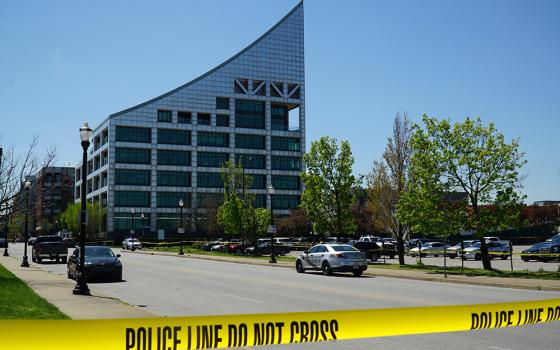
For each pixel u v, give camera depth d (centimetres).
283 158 12325
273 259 3881
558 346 902
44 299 1493
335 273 2898
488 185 2769
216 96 11831
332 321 716
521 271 2723
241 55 12194
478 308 848
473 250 4497
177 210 11212
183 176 11412
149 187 11038
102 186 11475
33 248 4141
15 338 571
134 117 11069
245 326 671
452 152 2825
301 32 12950
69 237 9888
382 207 3838
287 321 695
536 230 8950
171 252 6331
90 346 580
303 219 9306
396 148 3778
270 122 12288
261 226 6028
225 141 11850
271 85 12438
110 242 10350
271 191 4078
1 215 2469
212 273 2816
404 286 2039
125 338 615
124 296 1689
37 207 2512
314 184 4056
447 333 1028
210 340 656
